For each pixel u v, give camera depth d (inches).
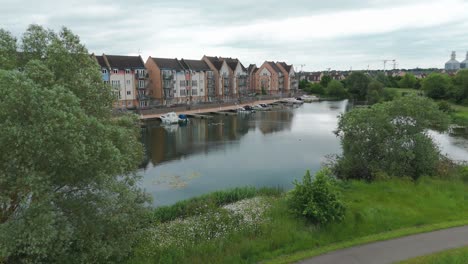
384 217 579.2
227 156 1488.7
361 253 455.5
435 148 928.9
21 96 319.0
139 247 478.9
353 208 630.5
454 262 407.5
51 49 435.5
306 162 1374.3
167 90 3257.9
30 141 317.1
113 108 537.6
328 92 5049.2
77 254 388.8
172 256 469.7
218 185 1090.7
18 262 358.0
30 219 329.4
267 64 4950.8
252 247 487.8
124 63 2945.4
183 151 1590.8
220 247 494.0
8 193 343.3
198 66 3737.7
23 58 452.1
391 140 880.9
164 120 2514.8
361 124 885.8
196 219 649.0
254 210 713.6
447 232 512.1
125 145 487.2
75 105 362.0
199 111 3061.0
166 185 1090.1
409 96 912.3
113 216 403.9
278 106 3850.9
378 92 4128.9
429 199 680.4
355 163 910.4
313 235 522.0
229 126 2388.0
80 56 476.7
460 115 2522.1
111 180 406.0
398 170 846.5
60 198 384.8
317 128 2284.7
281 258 455.5
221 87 3986.2
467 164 1001.5
